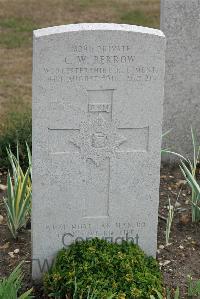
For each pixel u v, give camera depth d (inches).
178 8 118.5
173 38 120.2
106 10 237.9
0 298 81.2
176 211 112.3
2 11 232.5
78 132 88.9
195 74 122.7
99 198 92.5
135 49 86.7
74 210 92.2
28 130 128.6
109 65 86.8
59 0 246.4
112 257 90.6
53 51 85.0
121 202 93.0
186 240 104.4
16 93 166.7
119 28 86.1
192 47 120.9
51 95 86.7
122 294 85.4
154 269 92.8
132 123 89.7
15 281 88.0
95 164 90.7
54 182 90.4
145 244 95.4
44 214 91.4
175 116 125.5
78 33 84.9
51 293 87.1
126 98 88.5
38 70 85.4
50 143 88.7
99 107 88.4
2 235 104.7
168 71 122.3
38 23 224.1
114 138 90.0
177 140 127.2
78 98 87.4
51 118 87.5
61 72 85.9
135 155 91.1
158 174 92.2
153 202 93.5
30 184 103.7
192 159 128.3
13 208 101.1
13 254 100.0
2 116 149.1
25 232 105.0
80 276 87.8
